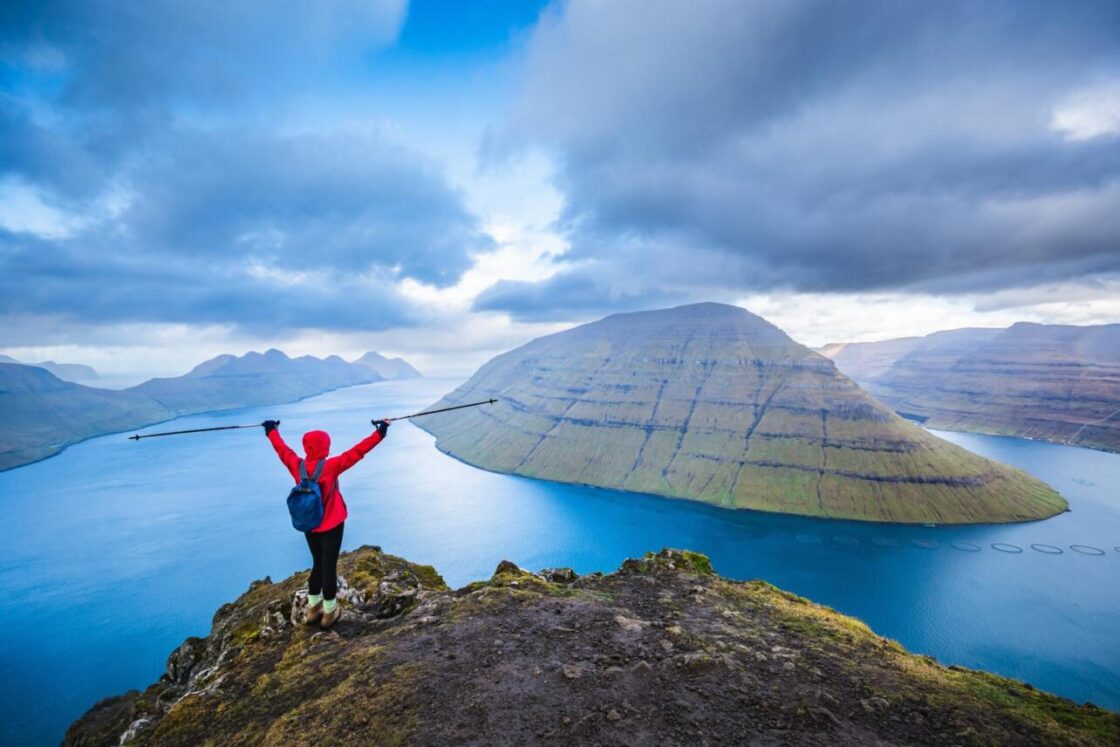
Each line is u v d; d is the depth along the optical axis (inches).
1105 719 286.4
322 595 430.6
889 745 264.5
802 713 287.9
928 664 360.8
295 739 289.9
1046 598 6294.3
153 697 546.3
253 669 398.0
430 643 386.9
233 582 7003.0
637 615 444.5
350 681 339.3
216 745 306.7
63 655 5413.4
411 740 275.3
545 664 349.4
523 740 272.4
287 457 411.8
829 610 468.1
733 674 335.0
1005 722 282.0
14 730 4350.4
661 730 278.8
